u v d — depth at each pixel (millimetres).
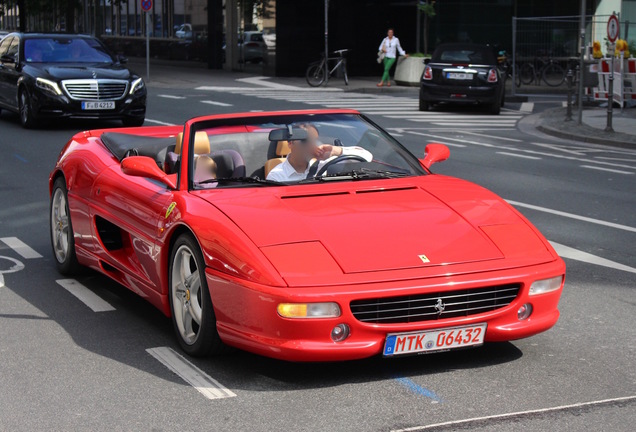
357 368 4996
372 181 5688
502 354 5238
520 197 11023
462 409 4387
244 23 36750
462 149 15938
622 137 17859
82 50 18641
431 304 4660
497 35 34656
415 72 30641
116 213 6168
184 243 5160
